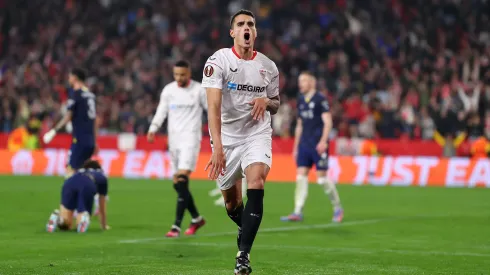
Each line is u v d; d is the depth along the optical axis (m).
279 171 66.38
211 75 20.27
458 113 73.31
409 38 88.81
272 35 94.50
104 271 21.81
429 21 93.81
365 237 30.41
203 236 30.39
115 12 102.31
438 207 43.78
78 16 101.25
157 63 90.62
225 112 20.70
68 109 37.28
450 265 23.36
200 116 32.16
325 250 26.50
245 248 19.25
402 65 86.38
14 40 99.19
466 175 62.22
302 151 36.88
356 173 65.06
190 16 100.56
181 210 30.41
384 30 93.56
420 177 63.28
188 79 32.22
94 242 28.20
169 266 22.78
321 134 36.53
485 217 38.28
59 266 22.66
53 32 99.06
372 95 77.38
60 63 93.19
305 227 33.91
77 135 37.53
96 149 38.09
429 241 29.22
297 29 97.69
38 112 82.06
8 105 83.94
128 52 94.81
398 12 95.56
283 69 86.75
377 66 86.38
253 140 20.67
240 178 21.44
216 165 19.58
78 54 94.88
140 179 65.25
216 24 95.88
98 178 31.92
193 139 31.72
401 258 24.70
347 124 73.38
